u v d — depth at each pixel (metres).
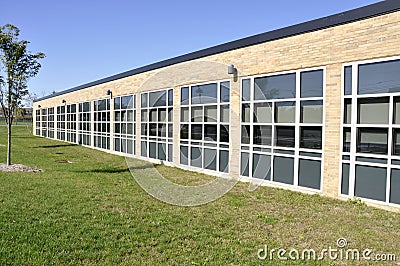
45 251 4.03
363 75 6.75
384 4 6.35
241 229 5.13
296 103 7.97
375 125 6.55
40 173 9.73
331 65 7.26
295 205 6.64
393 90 6.29
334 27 7.21
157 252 4.14
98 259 3.88
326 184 7.37
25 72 11.38
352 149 6.91
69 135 24.03
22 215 5.38
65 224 5.01
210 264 3.84
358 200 6.76
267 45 8.69
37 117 33.12
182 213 5.93
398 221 5.64
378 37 6.48
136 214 5.74
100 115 18.66
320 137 7.51
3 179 8.44
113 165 12.23
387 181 6.36
